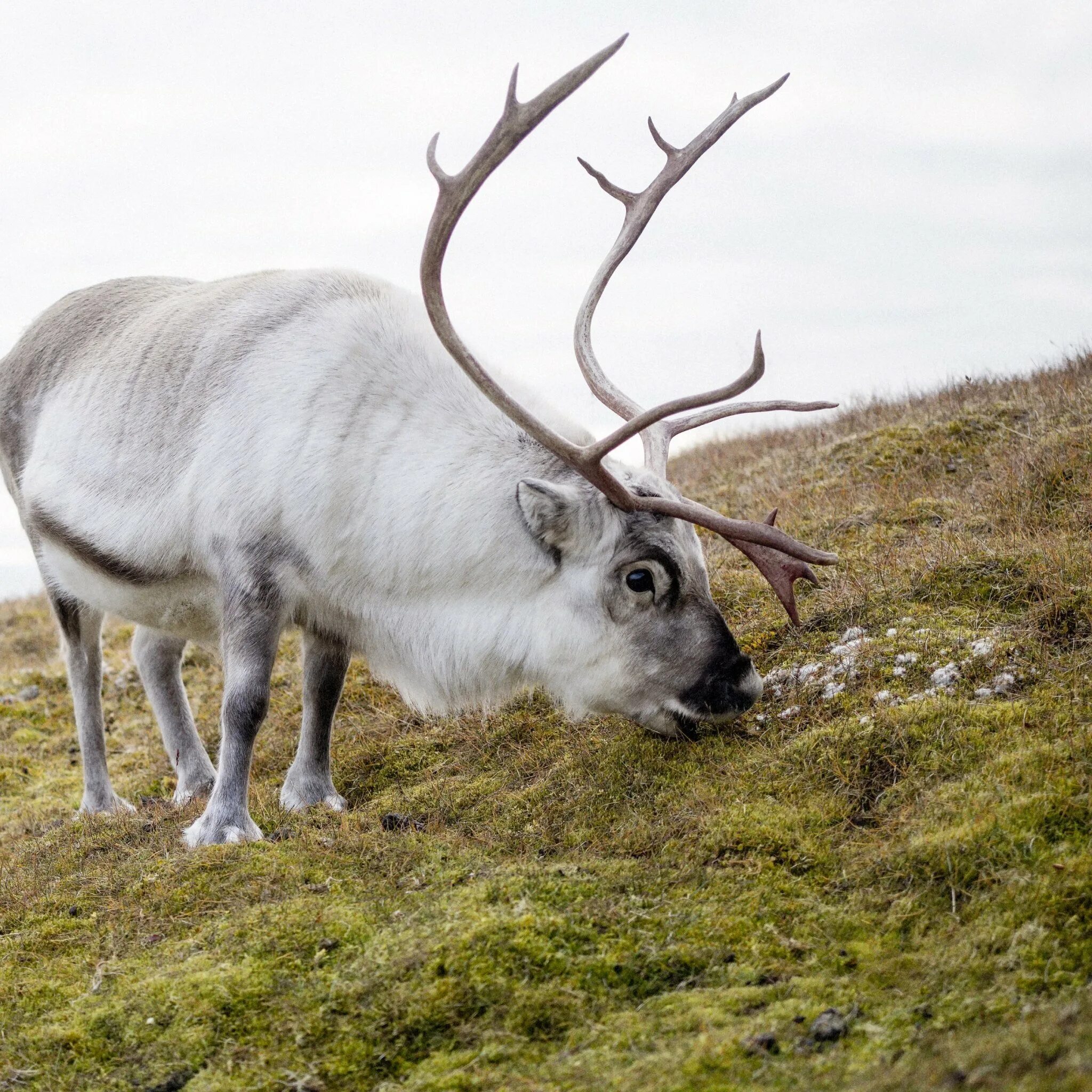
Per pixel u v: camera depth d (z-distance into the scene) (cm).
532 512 605
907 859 475
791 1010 402
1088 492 785
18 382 810
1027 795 484
